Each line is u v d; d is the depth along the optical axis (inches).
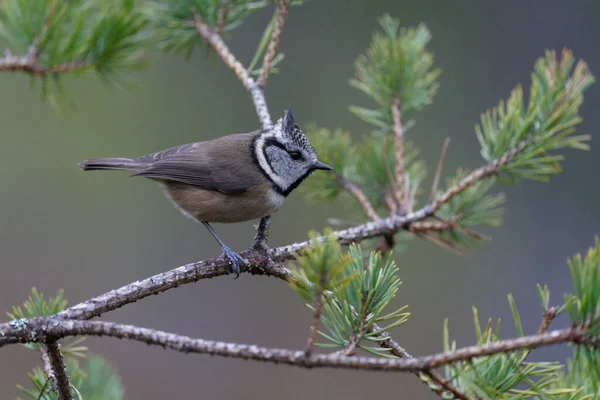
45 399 178.5
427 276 494.3
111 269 508.7
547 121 227.6
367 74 277.0
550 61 229.6
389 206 272.5
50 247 506.9
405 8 545.0
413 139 516.4
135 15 227.8
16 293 491.2
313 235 141.4
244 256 225.8
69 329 161.9
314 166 281.9
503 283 482.0
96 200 519.5
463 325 477.1
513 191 490.9
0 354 453.1
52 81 227.6
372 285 164.6
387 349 166.1
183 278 208.8
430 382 153.7
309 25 547.5
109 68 234.1
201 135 532.1
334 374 492.1
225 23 295.3
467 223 258.2
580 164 486.0
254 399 486.9
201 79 541.3
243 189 307.9
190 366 491.5
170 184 323.3
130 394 481.1
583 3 523.5
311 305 156.0
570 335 137.5
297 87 542.0
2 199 510.0
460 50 533.6
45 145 518.9
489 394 145.5
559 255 475.8
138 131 528.1
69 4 224.7
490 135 238.5
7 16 219.8
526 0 529.7
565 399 157.5
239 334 513.3
